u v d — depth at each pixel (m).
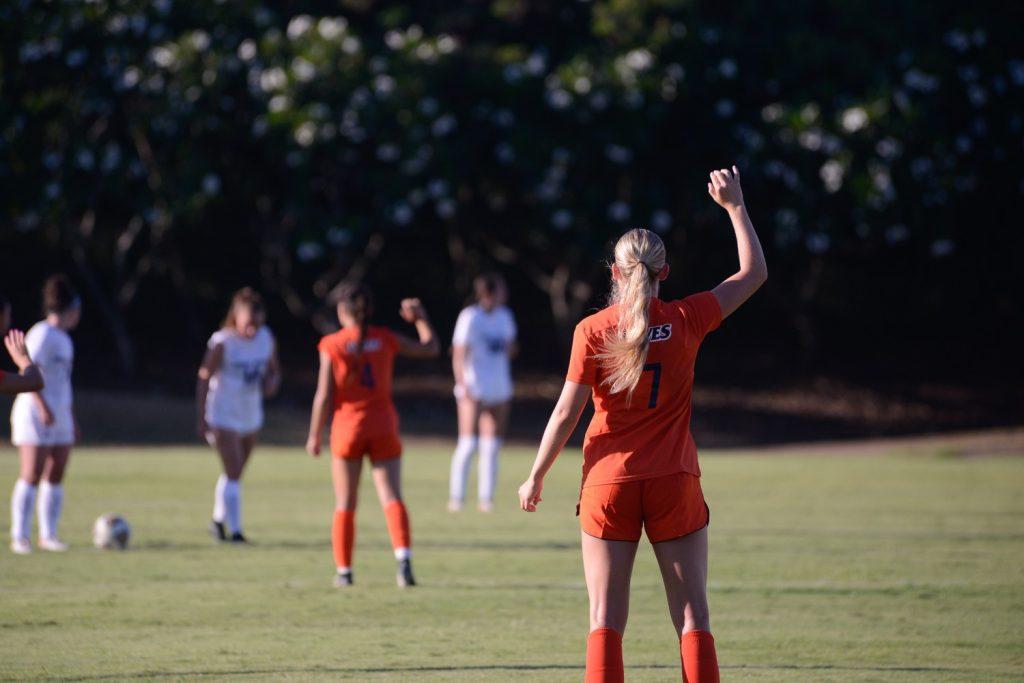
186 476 58.34
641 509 16.27
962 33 104.88
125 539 35.97
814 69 105.94
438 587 29.98
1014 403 105.25
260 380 38.69
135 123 95.12
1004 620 26.06
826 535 40.12
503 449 85.56
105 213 107.38
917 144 101.25
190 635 24.17
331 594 28.86
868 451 83.94
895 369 113.69
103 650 22.70
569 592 29.34
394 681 20.28
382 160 100.88
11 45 92.62
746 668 21.36
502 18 114.38
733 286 17.11
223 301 118.56
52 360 35.06
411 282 122.56
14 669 21.08
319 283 108.88
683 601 16.23
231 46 97.56
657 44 103.62
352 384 30.17
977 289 116.94
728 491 54.88
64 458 35.81
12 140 92.12
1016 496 52.91
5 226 96.12
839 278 121.31
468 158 101.06
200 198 96.06
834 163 101.12
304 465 66.38
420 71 101.06
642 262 16.61
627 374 16.02
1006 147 103.38
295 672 20.92
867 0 107.75
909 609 27.25
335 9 114.12
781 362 116.06
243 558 34.47
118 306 103.81
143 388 100.38
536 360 114.69
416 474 63.88
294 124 95.50
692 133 104.62
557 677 20.62
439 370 113.06
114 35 95.25
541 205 101.69
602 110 100.81
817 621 25.91
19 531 35.19
